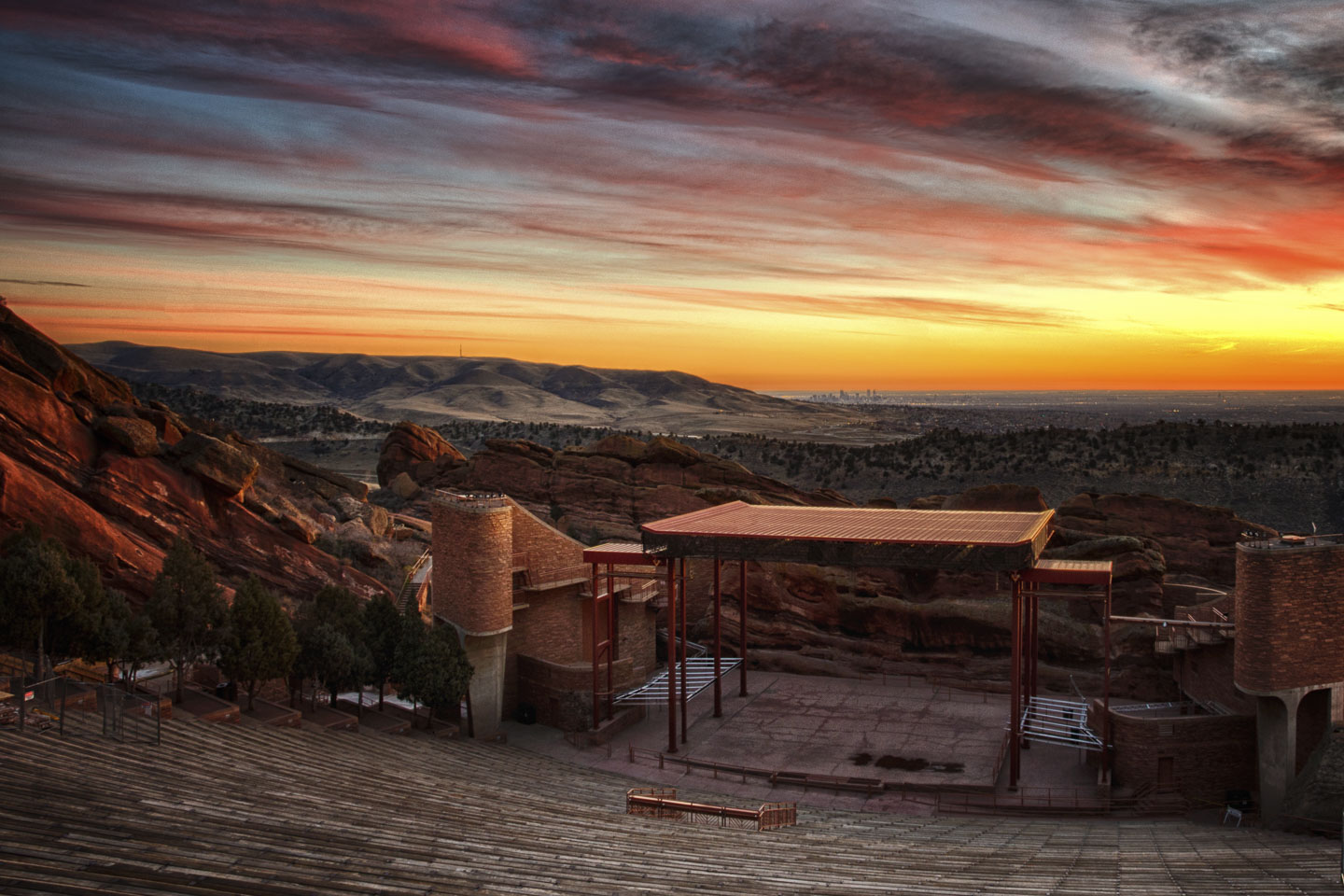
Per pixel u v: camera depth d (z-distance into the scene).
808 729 52.53
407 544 73.94
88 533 46.97
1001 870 27.39
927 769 45.97
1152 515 66.12
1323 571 40.38
